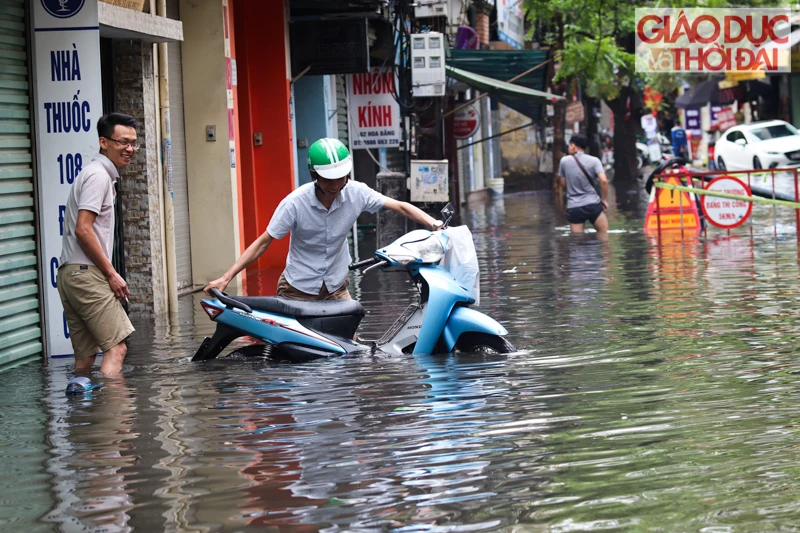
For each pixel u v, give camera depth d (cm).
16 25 999
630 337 928
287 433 636
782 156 3772
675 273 1399
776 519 464
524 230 2270
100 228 873
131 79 1323
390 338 897
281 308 889
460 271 904
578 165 2103
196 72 1633
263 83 1941
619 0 3662
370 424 651
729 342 886
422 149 2041
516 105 2888
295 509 498
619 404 678
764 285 1241
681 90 6831
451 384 757
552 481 525
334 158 887
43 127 1019
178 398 753
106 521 493
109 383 824
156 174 1352
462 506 493
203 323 1189
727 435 597
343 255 936
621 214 2608
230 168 1636
